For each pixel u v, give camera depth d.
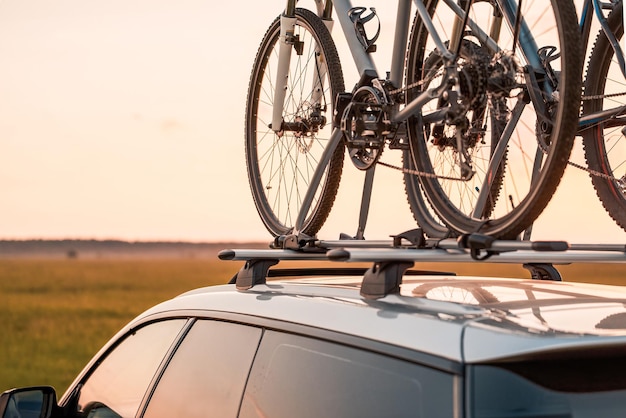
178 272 111.50
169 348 3.50
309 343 2.77
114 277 105.31
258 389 2.93
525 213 3.11
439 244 2.93
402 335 2.46
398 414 2.38
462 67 3.42
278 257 3.37
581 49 3.10
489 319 2.41
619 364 2.31
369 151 4.19
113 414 3.67
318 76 4.96
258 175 5.54
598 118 3.74
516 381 2.21
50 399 3.67
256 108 5.59
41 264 121.12
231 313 3.23
